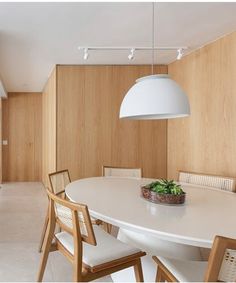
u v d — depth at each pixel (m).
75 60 3.80
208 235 1.22
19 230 3.10
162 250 1.97
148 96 1.74
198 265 1.43
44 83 5.54
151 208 1.65
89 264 1.43
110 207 1.66
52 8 2.19
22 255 2.45
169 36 2.91
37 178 6.65
